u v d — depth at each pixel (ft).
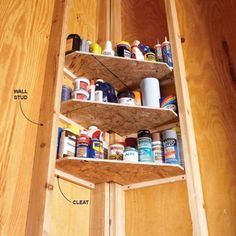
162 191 5.18
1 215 3.92
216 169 4.89
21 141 4.50
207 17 6.37
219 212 4.56
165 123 5.60
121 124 5.57
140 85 5.83
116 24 7.17
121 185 5.48
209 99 5.52
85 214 5.04
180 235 4.74
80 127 5.46
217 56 5.87
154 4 7.54
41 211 3.95
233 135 5.04
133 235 5.06
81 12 6.88
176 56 5.63
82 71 5.68
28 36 5.29
